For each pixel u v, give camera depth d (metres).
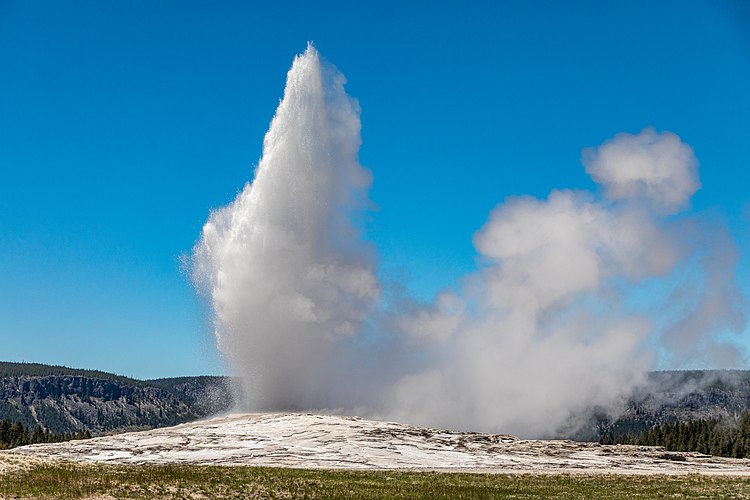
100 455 71.94
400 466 70.69
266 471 59.59
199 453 73.50
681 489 56.56
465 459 77.12
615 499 50.75
